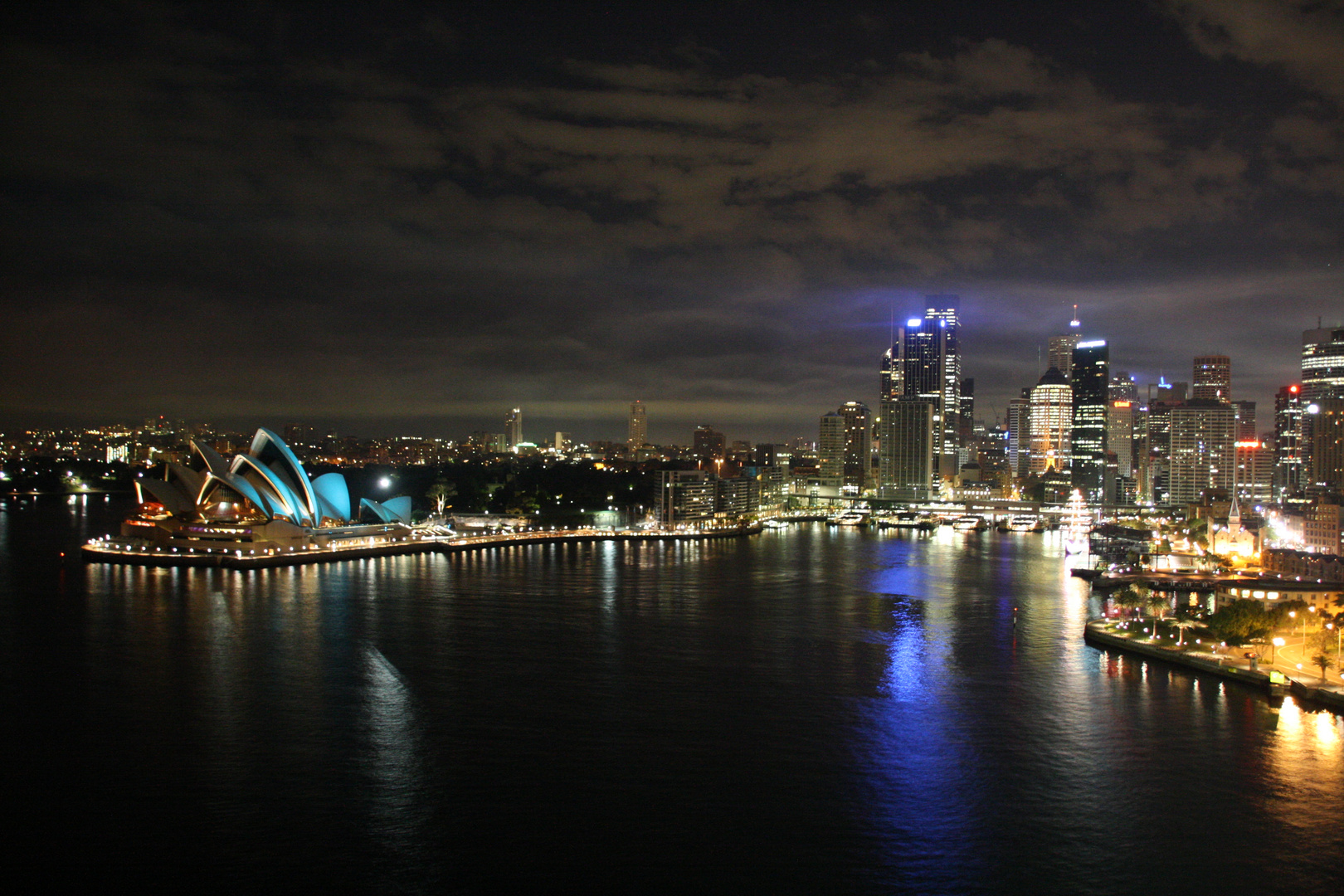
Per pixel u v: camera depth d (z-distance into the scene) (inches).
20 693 6771.7
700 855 4530.0
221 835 4653.1
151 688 6929.1
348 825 4773.6
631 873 4367.6
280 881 4261.8
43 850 4500.5
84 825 4736.7
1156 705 6879.9
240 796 5078.7
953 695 7140.8
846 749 5920.3
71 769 5408.5
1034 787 5339.6
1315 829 4845.0
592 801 5093.5
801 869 4426.7
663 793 5216.5
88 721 6190.9
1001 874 4404.5
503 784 5295.3
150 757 5600.4
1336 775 5506.9
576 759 5689.0
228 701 6643.7
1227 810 5059.1
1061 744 6018.7
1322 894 4269.2
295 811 4926.2
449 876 4318.4
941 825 4869.6
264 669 7509.8
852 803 5123.0
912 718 6545.3
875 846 4648.1
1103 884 4325.8
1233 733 6235.2
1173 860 4537.4
